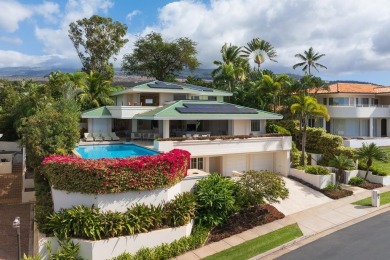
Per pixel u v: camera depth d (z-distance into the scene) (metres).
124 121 39.72
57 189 16.97
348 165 28.11
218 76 53.91
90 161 16.94
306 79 45.59
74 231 15.78
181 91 37.06
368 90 49.88
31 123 23.64
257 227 20.08
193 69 70.00
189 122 35.75
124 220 16.45
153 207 17.55
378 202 24.02
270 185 20.67
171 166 18.09
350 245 17.39
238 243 18.08
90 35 54.19
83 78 42.09
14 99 48.62
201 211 19.72
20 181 30.91
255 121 34.56
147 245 16.72
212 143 26.69
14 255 17.50
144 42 65.50
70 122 24.20
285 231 19.44
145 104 37.31
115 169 16.48
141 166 17.05
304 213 22.72
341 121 48.16
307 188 27.73
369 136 48.16
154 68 66.62
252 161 30.75
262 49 60.59
